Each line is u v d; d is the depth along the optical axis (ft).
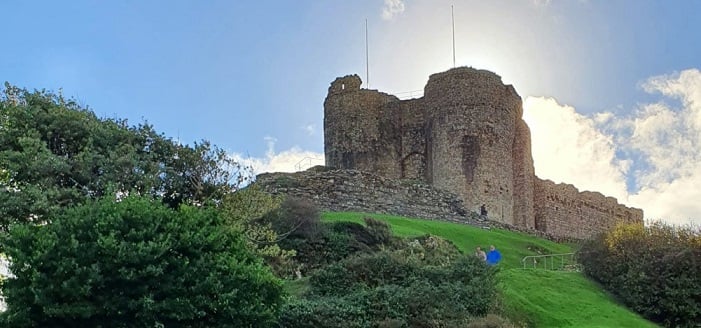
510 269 122.11
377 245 120.88
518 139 211.82
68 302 73.87
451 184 195.52
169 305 75.46
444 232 145.38
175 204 111.04
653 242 118.42
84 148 107.04
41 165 101.24
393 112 214.48
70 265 74.18
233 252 84.33
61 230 77.77
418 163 209.46
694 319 109.29
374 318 88.38
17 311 74.43
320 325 85.97
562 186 230.68
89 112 115.44
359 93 214.48
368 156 210.79
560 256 153.89
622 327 100.99
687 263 113.09
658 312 111.04
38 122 109.40
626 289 114.42
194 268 78.48
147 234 78.89
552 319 100.48
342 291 96.78
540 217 219.61
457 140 197.06
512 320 96.63
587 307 106.93
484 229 165.68
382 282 98.32
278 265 109.60
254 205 113.60
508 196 199.52
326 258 116.88
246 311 78.13
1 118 108.68
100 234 76.33
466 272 99.35
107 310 74.79
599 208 245.86
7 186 100.73
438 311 89.56
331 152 214.90
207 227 84.07
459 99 198.90
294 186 147.84
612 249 119.75
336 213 139.85
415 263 102.58
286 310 86.38
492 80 201.77
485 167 195.52
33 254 75.41
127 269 75.66
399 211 158.20
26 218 96.48
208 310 77.41
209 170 113.70
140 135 113.91
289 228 118.73
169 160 113.39
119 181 105.19
